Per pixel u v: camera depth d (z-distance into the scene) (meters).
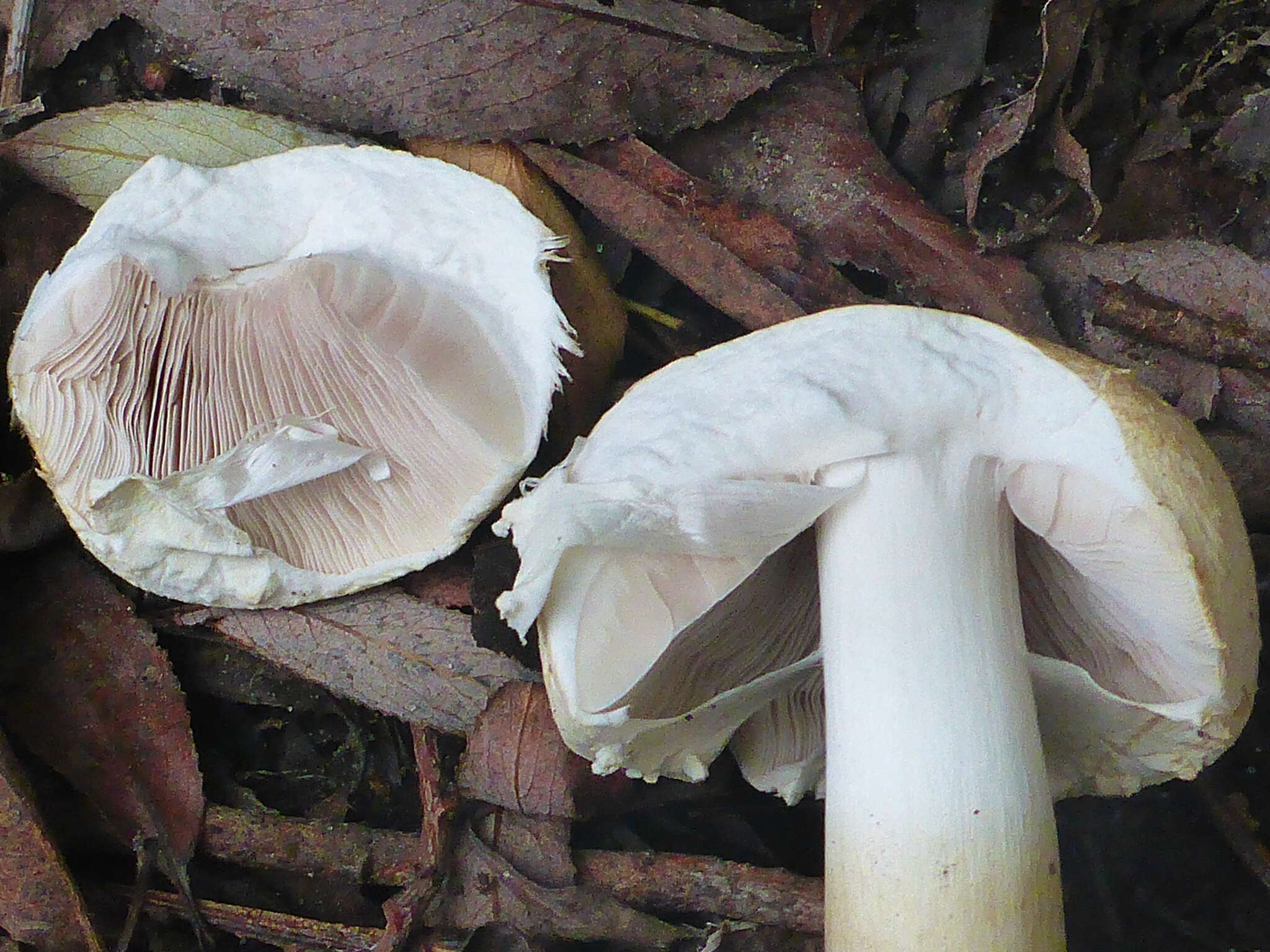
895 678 0.15
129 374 0.17
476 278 0.18
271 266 0.18
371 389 0.18
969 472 0.15
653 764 0.17
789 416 0.14
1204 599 0.14
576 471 0.16
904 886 0.14
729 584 0.15
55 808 0.18
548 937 0.18
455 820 0.18
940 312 0.15
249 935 0.18
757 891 0.18
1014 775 0.15
